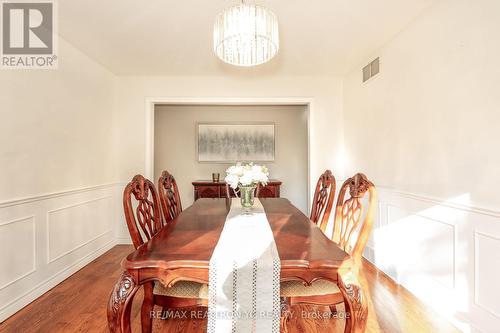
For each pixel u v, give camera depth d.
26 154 2.11
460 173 1.79
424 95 2.13
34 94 2.20
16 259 1.99
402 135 2.41
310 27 2.36
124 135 3.62
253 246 1.28
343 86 3.68
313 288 1.38
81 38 2.54
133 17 2.19
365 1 1.99
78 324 1.80
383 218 2.69
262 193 4.21
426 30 2.10
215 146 4.89
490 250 1.57
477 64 1.65
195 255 1.17
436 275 1.99
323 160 3.69
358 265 1.25
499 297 1.51
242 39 1.73
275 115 4.95
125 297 1.10
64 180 2.56
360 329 1.10
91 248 3.00
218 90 3.67
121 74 3.55
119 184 3.62
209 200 2.66
